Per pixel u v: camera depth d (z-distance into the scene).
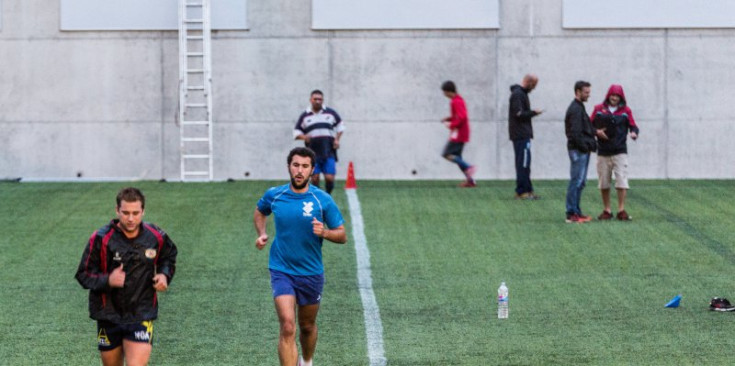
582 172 49.62
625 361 30.33
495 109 64.00
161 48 64.19
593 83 64.06
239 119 64.06
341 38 63.84
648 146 64.19
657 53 64.00
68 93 64.31
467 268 42.12
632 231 48.19
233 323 34.81
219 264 42.62
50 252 44.56
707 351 31.27
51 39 64.19
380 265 42.59
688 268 41.91
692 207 53.78
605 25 63.84
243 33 63.88
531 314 35.72
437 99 64.12
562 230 48.47
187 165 64.19
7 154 64.38
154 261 24.16
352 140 64.06
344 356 31.12
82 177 64.56
